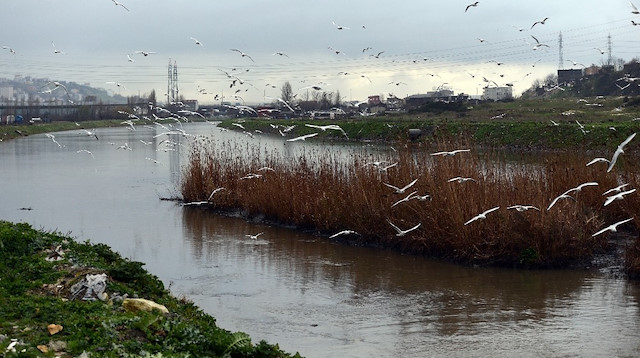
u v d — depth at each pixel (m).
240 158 33.25
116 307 12.93
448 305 17.86
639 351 14.48
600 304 17.80
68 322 11.36
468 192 22.38
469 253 21.86
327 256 23.14
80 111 108.75
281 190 28.58
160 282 15.76
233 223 28.97
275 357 11.48
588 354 14.34
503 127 50.81
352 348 14.67
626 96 58.97
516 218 21.67
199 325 12.51
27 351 9.84
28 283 13.70
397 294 18.84
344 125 62.50
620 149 11.42
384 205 24.28
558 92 73.06
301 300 18.27
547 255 21.34
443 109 69.38
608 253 22.00
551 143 44.72
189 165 34.16
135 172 48.41
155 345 10.90
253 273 20.95
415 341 15.15
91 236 26.14
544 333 15.66
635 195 22.47
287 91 65.88
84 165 53.47
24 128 91.06
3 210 31.95
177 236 26.30
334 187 26.50
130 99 102.31
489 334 15.63
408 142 27.38
